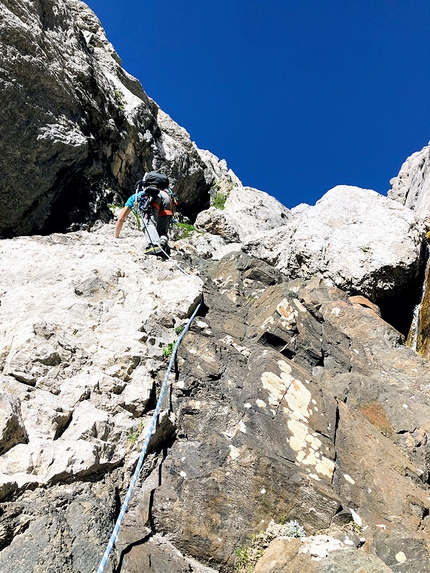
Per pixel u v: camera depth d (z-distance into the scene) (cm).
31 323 439
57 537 298
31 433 352
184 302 583
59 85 891
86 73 1030
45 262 655
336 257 901
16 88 793
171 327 541
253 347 576
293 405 467
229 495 369
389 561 348
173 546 344
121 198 1127
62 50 988
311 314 661
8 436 334
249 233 1486
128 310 556
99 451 364
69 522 312
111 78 1418
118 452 378
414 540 356
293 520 366
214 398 464
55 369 416
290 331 598
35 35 848
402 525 384
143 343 490
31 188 830
